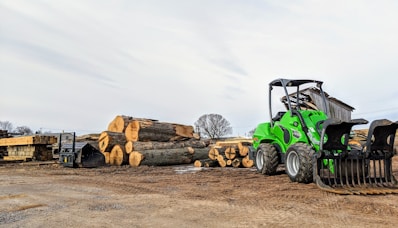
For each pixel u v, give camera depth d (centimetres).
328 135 537
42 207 400
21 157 1435
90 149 1114
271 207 395
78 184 623
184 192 518
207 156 1384
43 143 1382
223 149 1139
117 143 1203
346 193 477
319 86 776
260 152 827
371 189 504
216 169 995
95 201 440
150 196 479
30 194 500
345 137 557
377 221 327
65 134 1143
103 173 875
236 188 558
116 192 521
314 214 357
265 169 761
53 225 316
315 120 657
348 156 541
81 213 367
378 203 415
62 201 440
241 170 942
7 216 352
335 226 309
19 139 1435
